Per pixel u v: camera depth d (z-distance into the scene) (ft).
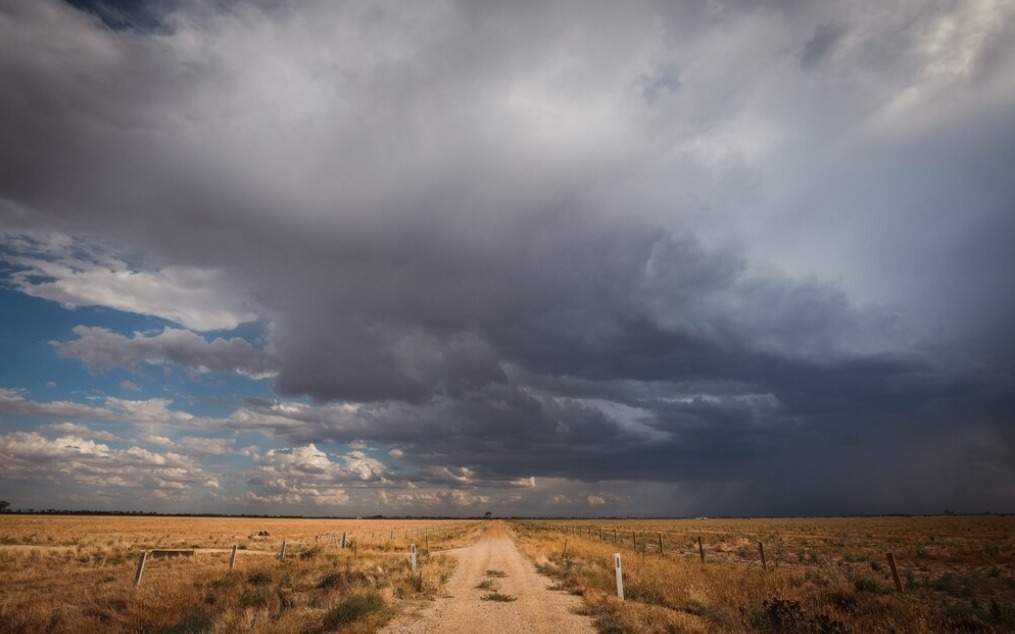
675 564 80.28
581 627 40.55
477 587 61.67
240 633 34.63
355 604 41.78
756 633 36.58
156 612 41.70
